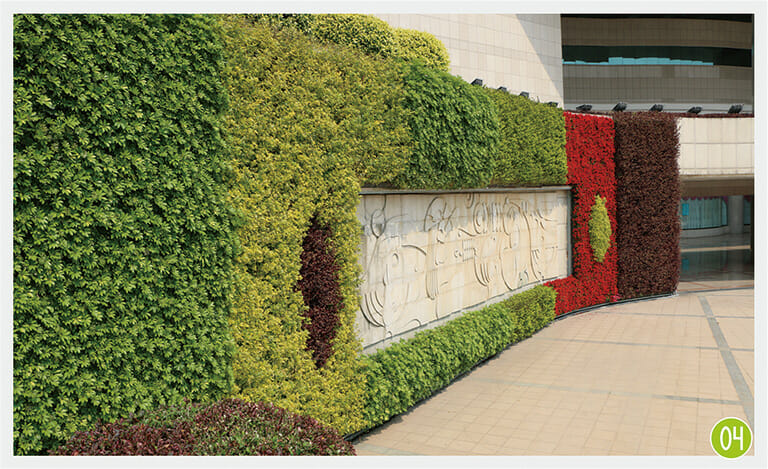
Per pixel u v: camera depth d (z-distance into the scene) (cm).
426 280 1152
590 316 1786
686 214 4841
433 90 1028
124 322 521
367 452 805
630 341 1442
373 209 979
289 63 747
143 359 543
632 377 1144
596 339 1476
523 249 1614
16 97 448
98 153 501
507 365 1259
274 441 523
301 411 727
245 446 507
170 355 560
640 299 2061
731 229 5091
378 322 991
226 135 628
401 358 950
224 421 540
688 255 3578
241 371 642
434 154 1045
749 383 1086
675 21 3350
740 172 2141
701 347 1361
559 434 864
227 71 627
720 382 1095
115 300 515
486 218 1408
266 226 689
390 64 973
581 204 1853
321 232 807
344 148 831
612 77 3322
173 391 561
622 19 3322
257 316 668
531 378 1157
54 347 474
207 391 600
